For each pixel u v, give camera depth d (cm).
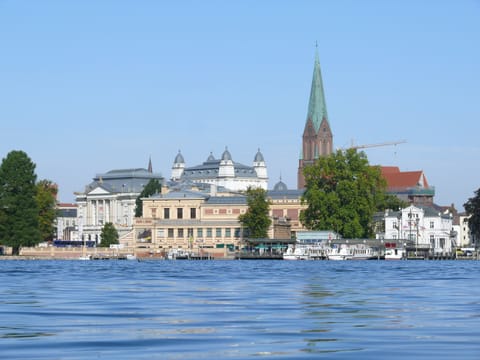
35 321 5025
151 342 4066
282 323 4900
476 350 3725
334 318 5197
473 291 8169
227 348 3853
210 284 9712
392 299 6938
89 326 4753
